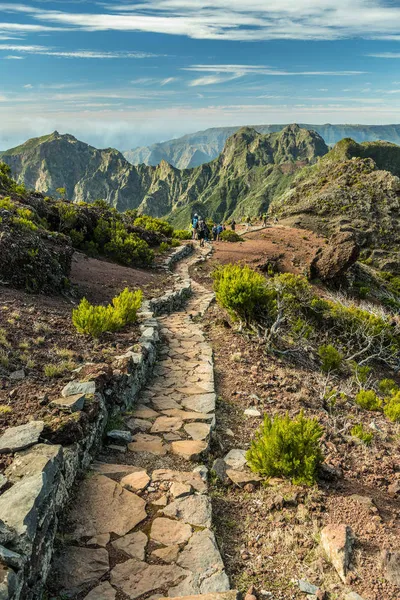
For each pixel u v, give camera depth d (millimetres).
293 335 13828
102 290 15531
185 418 7016
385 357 16391
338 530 4383
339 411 8883
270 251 34094
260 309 12367
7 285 10953
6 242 11477
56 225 21906
